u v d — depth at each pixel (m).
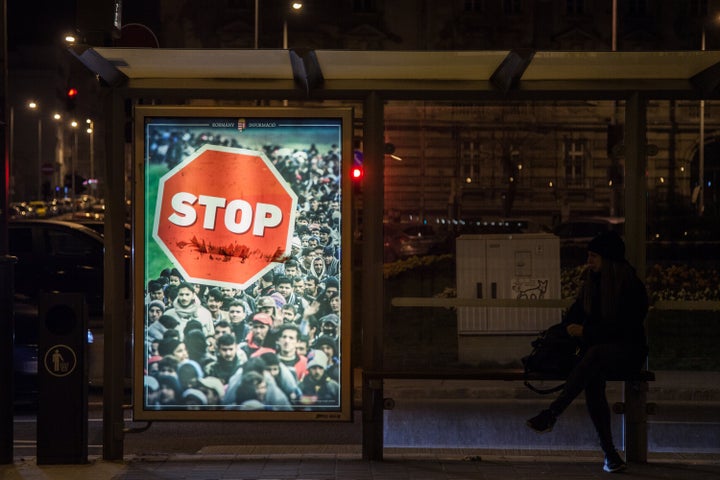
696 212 7.32
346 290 7.08
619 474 6.80
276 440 9.09
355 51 6.31
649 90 7.07
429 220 7.25
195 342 7.09
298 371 7.10
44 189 76.25
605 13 61.84
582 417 8.26
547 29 61.91
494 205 7.25
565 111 7.19
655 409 7.25
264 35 62.34
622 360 6.69
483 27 62.00
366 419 7.28
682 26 61.56
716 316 7.91
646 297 6.79
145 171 7.04
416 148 7.20
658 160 7.25
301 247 7.09
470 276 7.31
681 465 7.15
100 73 6.84
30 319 10.89
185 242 7.07
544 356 6.92
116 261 7.11
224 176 7.07
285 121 7.05
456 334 7.33
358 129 7.29
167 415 7.09
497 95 7.08
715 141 7.25
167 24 62.38
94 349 13.48
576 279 7.29
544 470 6.94
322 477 6.68
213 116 7.04
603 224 7.27
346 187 7.05
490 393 9.17
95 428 9.68
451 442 7.86
